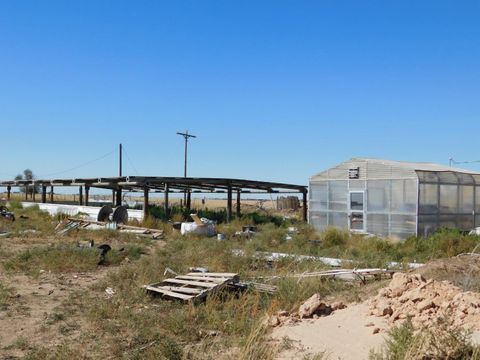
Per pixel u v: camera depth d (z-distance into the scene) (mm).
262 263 15719
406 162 27375
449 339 6203
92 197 79500
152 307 10664
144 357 7406
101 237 22766
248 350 7230
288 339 7879
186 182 28875
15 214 33688
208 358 7277
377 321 8297
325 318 9070
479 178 25703
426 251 17812
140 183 27688
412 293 8664
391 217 23969
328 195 27141
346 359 6914
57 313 9883
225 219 32094
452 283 9617
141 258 17297
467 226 25016
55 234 23469
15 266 14773
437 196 23766
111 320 9500
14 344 8062
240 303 10430
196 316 9656
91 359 7398
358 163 25703
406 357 6039
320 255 17438
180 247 19531
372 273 12219
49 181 38094
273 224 28062
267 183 32281
